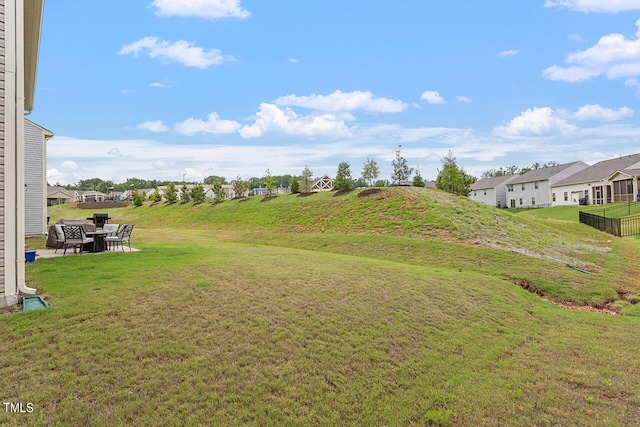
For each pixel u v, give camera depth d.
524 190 47.22
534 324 6.87
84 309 4.88
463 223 17.59
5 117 5.16
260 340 4.60
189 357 4.02
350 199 24.66
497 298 8.05
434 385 4.21
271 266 8.69
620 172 32.62
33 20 7.06
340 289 7.08
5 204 5.14
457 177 26.80
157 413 3.14
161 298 5.56
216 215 31.31
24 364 3.58
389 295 7.03
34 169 16.30
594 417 3.77
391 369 4.40
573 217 29.55
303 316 5.51
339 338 4.96
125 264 7.95
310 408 3.51
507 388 4.30
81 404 3.12
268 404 3.46
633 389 4.37
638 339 6.22
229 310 5.39
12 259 5.20
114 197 77.75
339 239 17.05
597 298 9.29
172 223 33.22
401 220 19.17
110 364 3.72
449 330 5.84
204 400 3.39
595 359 5.29
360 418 3.48
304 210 25.36
